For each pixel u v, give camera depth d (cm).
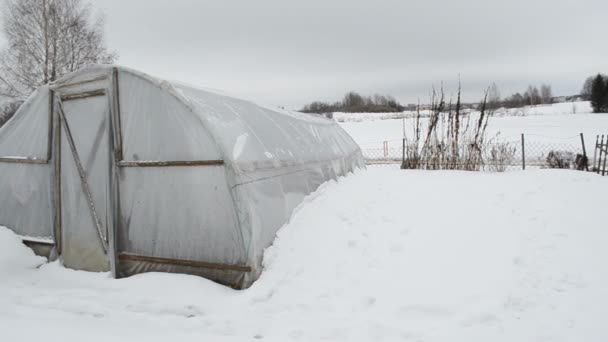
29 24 1803
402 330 242
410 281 303
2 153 438
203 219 336
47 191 408
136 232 359
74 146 390
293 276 319
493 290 280
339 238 384
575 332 229
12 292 320
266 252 343
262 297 293
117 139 363
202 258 335
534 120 2877
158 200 352
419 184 673
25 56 1784
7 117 1853
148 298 298
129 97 362
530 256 331
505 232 388
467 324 245
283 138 493
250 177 347
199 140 337
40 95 412
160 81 349
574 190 550
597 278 290
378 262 338
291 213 420
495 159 989
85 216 385
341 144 862
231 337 243
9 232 420
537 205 472
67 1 1875
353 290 296
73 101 391
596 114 3216
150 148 355
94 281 348
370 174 873
